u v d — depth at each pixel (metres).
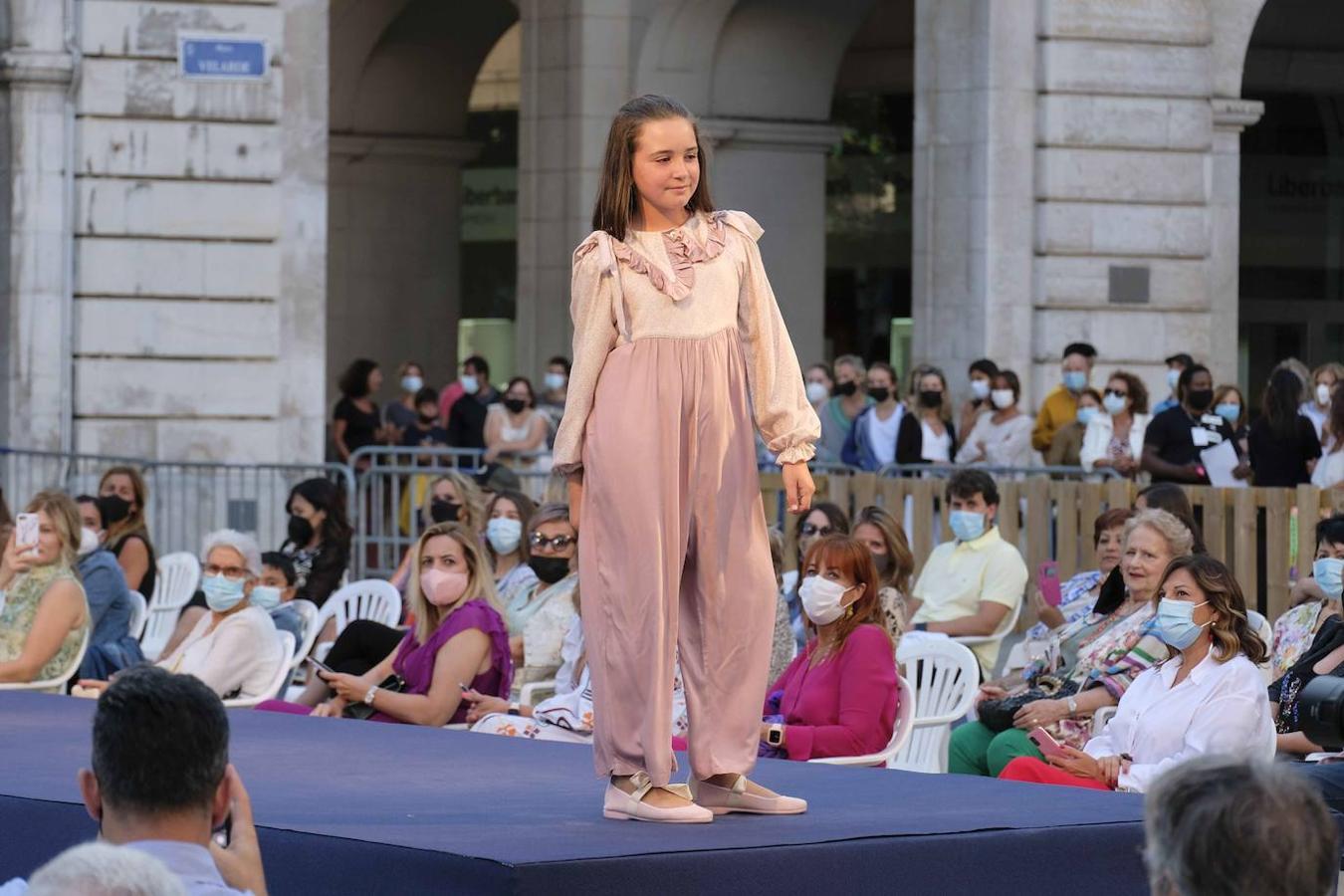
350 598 14.42
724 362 6.40
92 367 19.83
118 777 5.11
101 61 19.77
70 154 19.75
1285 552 13.52
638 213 6.46
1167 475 16.44
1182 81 21.91
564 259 25.59
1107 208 21.77
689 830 6.23
